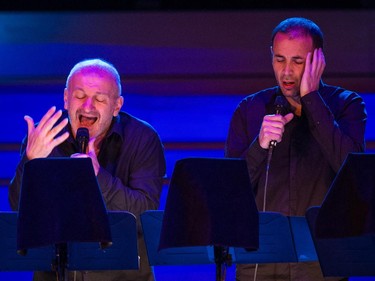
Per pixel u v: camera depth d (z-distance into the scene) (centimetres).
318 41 1289
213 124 2075
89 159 1023
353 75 2106
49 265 1106
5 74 2133
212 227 1020
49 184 1020
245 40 2147
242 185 1030
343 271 1095
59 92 2114
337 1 2147
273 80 2097
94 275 1221
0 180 1995
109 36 2150
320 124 1234
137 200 1213
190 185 1026
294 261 1114
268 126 1195
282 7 2167
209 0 2170
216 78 2112
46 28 2156
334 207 1025
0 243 1092
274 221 1111
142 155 1267
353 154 1016
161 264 1102
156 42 2145
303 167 1255
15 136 2070
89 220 1020
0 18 2156
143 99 2094
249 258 1116
